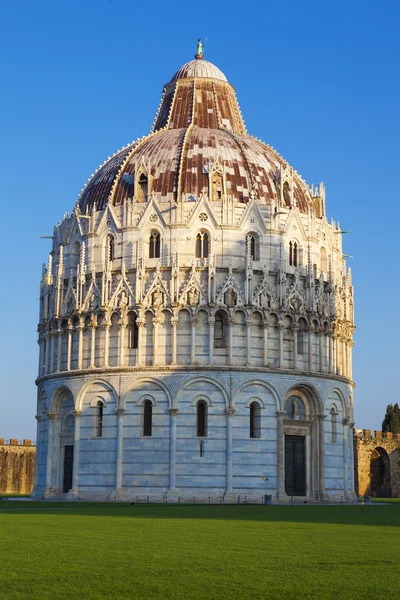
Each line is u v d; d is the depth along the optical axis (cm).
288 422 12194
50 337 13088
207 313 11894
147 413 11856
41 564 3850
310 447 12438
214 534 5359
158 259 12231
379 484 18138
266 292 12219
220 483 11588
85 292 12625
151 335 11956
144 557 4112
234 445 11688
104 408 12038
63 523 6341
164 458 11625
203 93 14450
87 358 12319
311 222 13038
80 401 12256
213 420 11700
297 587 3331
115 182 13000
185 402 11712
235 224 12325
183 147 12975
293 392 12388
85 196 13450
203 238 12344
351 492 13012
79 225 12950
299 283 12581
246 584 3384
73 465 12181
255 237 12488
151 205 12412
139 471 11694
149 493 11588
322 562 3994
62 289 12988
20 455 18575
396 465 18075
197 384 11762
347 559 4103
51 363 12962
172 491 11500
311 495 12319
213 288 11962
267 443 11844
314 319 12556
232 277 12062
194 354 11788
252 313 12044
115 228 12575
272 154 13688
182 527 5959
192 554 4234
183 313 11931
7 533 5350
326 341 12800
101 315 12288
